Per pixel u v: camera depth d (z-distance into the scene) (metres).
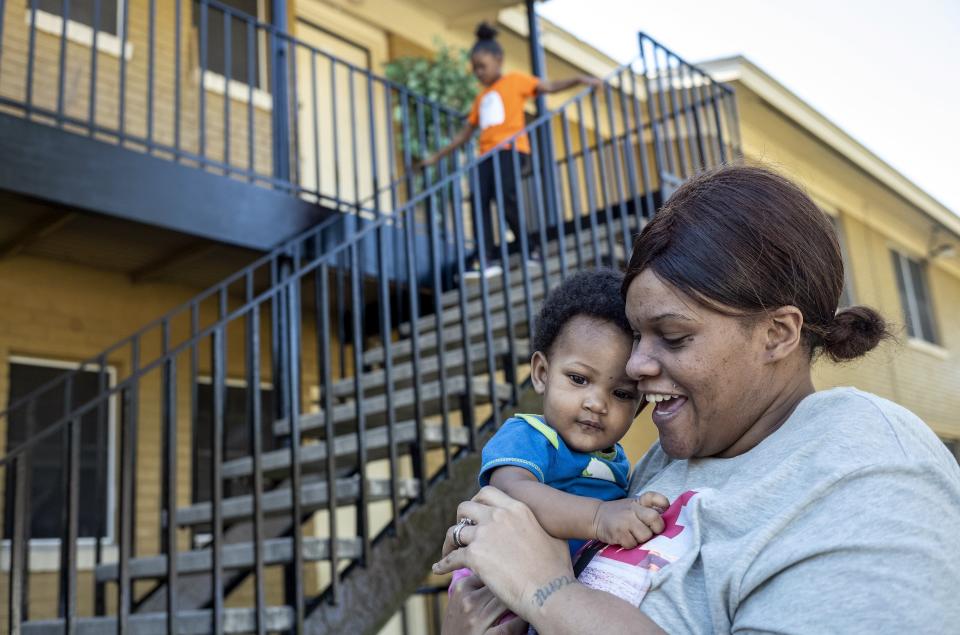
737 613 0.88
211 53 6.41
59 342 5.25
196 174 4.67
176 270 5.43
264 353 6.11
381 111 7.58
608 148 9.29
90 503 5.29
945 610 0.77
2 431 4.95
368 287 5.57
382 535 3.07
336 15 7.48
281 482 4.34
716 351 1.00
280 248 4.80
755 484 0.93
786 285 0.99
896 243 12.51
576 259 4.43
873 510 0.82
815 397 0.98
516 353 3.61
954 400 12.45
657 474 1.21
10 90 5.28
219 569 2.84
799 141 10.53
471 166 3.84
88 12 5.78
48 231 4.50
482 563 1.03
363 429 3.18
